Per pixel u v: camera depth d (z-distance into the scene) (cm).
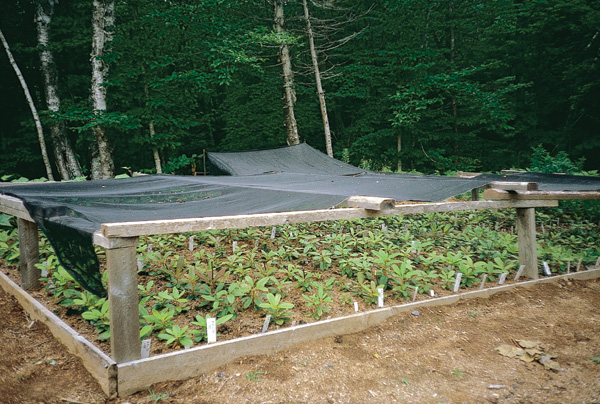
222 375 321
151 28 1441
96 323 377
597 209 935
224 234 676
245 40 1477
